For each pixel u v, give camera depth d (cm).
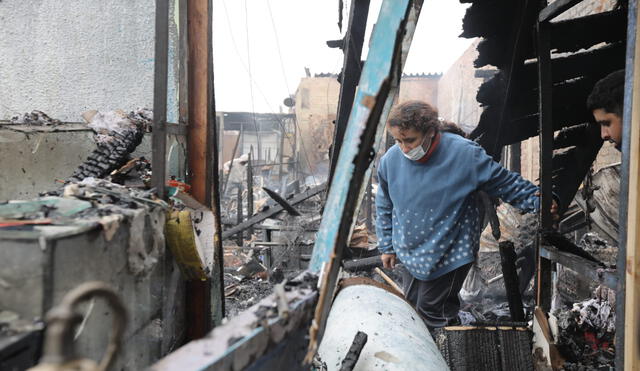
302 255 594
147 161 236
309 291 121
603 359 248
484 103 394
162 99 180
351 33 276
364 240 558
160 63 180
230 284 504
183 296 214
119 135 225
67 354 52
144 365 151
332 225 128
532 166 848
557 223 275
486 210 367
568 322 273
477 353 235
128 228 129
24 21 279
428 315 298
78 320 53
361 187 146
